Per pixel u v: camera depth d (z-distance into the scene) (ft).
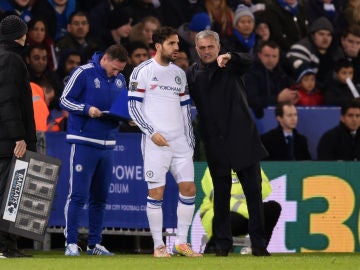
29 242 134.92
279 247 125.49
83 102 117.60
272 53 158.10
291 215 125.59
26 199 102.99
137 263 92.32
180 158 107.14
